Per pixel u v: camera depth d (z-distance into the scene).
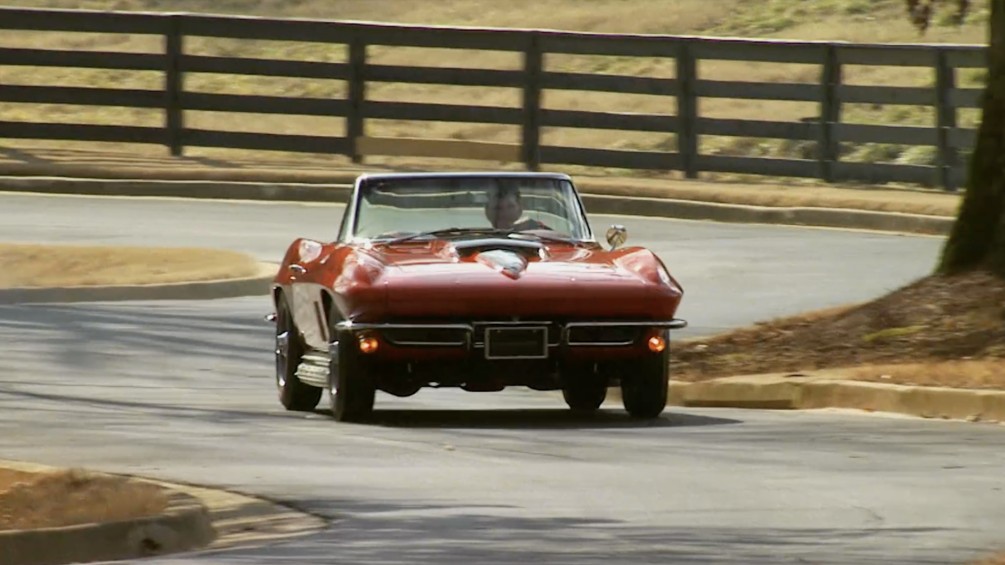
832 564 30.72
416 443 45.97
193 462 43.00
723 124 121.62
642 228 104.88
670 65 153.88
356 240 51.53
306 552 32.53
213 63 128.50
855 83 145.50
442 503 37.38
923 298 62.28
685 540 33.06
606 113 123.44
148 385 58.56
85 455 44.19
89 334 68.81
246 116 153.00
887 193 110.81
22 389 57.12
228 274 81.69
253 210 110.56
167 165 122.88
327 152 127.19
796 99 120.38
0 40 174.62
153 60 128.38
